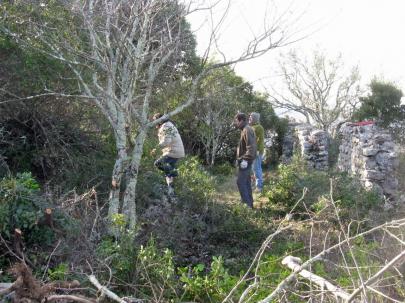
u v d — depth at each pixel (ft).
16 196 17.06
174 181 28.25
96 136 28.71
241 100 56.44
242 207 25.95
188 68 25.12
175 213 24.04
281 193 29.35
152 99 27.30
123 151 20.95
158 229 21.66
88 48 24.36
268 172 48.44
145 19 21.44
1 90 23.02
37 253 16.31
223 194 35.06
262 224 24.71
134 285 15.33
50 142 25.82
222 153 57.72
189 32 24.80
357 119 72.74
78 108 27.53
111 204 20.56
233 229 23.73
